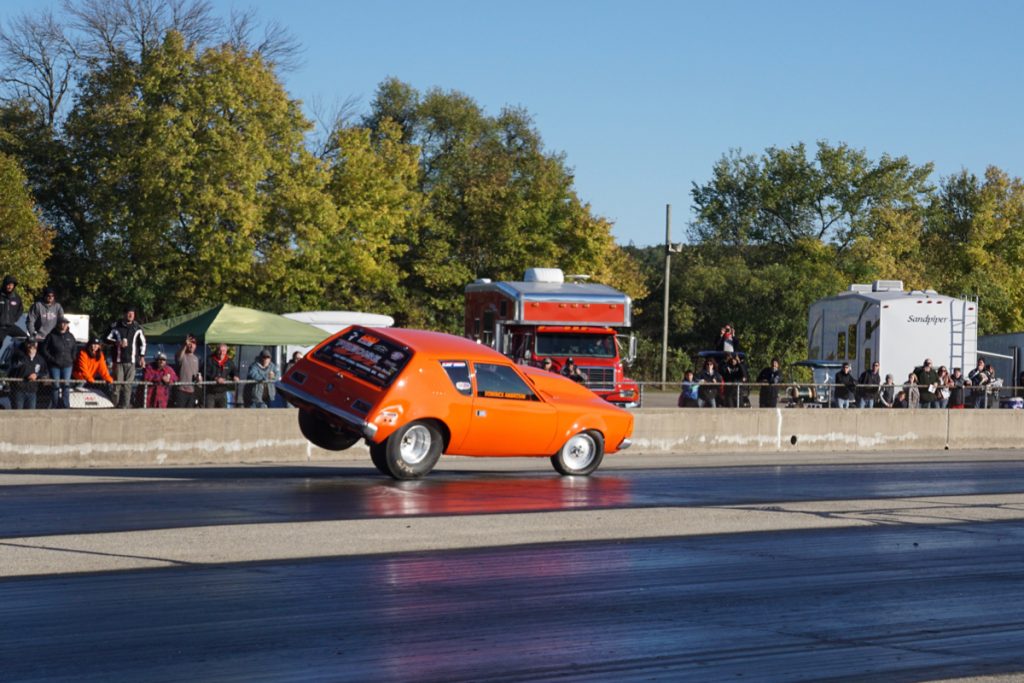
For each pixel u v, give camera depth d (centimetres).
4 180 5372
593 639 893
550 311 3544
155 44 5866
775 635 922
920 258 9444
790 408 2847
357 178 6359
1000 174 9775
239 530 1339
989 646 902
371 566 1166
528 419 1958
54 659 807
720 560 1252
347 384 1872
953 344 3891
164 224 5584
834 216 9938
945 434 3044
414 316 7019
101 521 1408
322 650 843
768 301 8256
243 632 891
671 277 8544
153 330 3294
